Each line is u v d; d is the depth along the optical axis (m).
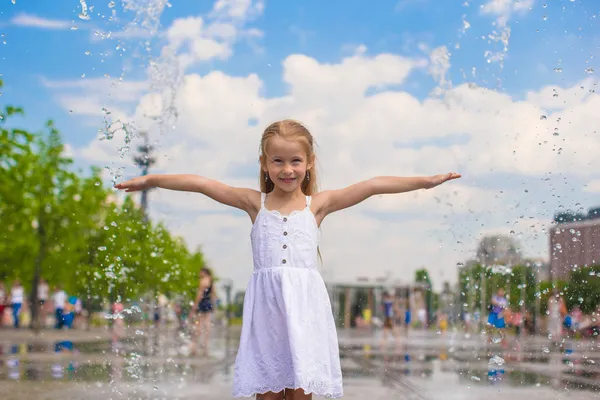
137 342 16.08
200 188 3.71
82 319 27.14
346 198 3.75
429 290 45.62
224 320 49.91
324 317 3.54
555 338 18.34
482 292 18.92
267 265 3.54
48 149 26.66
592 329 17.70
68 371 8.86
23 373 8.52
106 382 7.72
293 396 3.55
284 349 3.48
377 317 44.81
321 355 3.47
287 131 3.54
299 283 3.49
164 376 8.43
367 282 45.19
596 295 17.02
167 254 16.81
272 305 3.51
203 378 8.27
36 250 27.00
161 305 17.50
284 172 3.53
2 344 15.04
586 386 7.92
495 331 21.53
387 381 8.42
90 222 27.00
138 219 16.19
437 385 8.00
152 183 3.70
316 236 3.62
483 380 8.55
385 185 3.76
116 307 14.23
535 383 8.20
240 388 3.46
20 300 26.03
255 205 3.68
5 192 25.45
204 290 13.20
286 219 3.57
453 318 29.05
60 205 26.75
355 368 10.37
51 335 19.81
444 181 3.79
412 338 24.25
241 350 3.50
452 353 14.35
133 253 15.55
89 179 27.41
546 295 18.20
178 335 17.30
